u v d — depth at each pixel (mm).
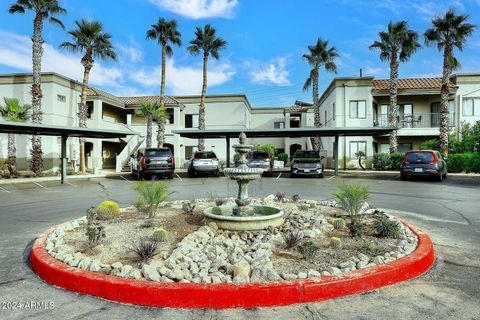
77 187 15773
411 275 4102
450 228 6758
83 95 25031
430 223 7242
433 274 4242
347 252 4574
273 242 5051
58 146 24953
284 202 8961
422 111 28453
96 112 28781
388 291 3715
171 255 4262
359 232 5367
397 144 28000
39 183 17656
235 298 3346
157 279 3590
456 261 4742
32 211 9250
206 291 3348
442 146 23453
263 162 21031
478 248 5355
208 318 3158
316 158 20500
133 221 6410
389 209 9023
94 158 29578
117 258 4352
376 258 4215
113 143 34531
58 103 24859
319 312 3252
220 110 33844
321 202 8898
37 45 21469
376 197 11453
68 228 6059
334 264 4133
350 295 3602
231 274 3818
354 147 27438
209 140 33938
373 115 28328
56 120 24547
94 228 4895
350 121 27188
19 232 6656
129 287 3457
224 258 4391
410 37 24938
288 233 5309
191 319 3141
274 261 4246
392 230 5344
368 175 21531
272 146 33625
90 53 25234
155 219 6539
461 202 10258
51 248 4738
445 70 23469
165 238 5090
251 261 4148
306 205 8062
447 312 3252
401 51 25391
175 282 3541
